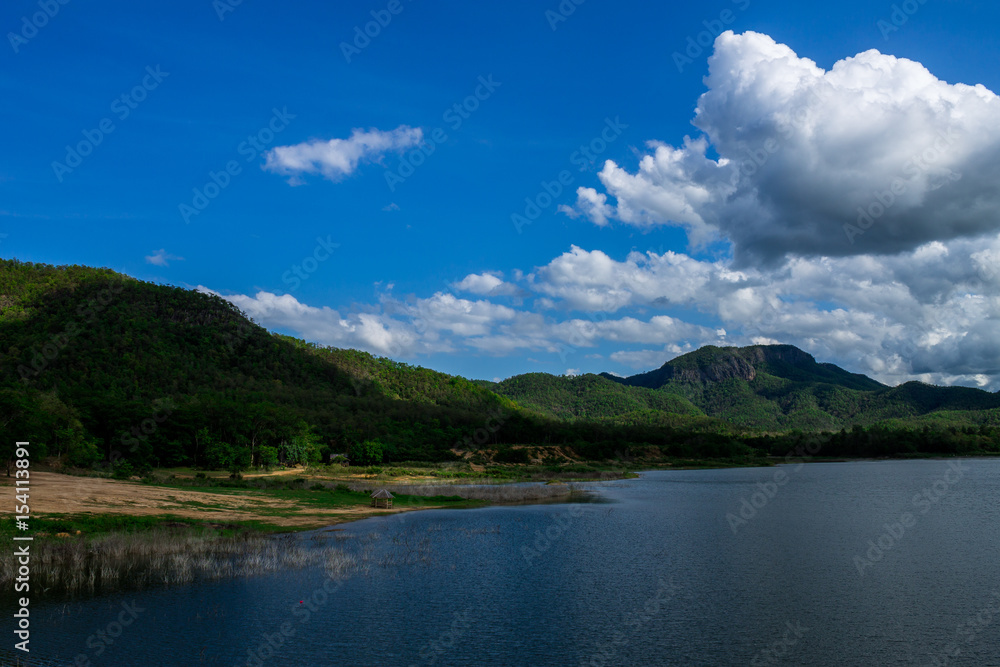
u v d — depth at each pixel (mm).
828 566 37469
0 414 63969
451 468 133500
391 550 41500
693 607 28875
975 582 33500
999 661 22484
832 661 22438
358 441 145000
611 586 32656
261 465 114750
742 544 44781
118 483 65688
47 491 53031
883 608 28688
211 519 49156
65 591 29703
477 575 34844
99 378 144375
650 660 22516
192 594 29812
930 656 23016
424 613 27734
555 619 27047
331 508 63281
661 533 49875
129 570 33562
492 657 22688
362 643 23938
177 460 104438
